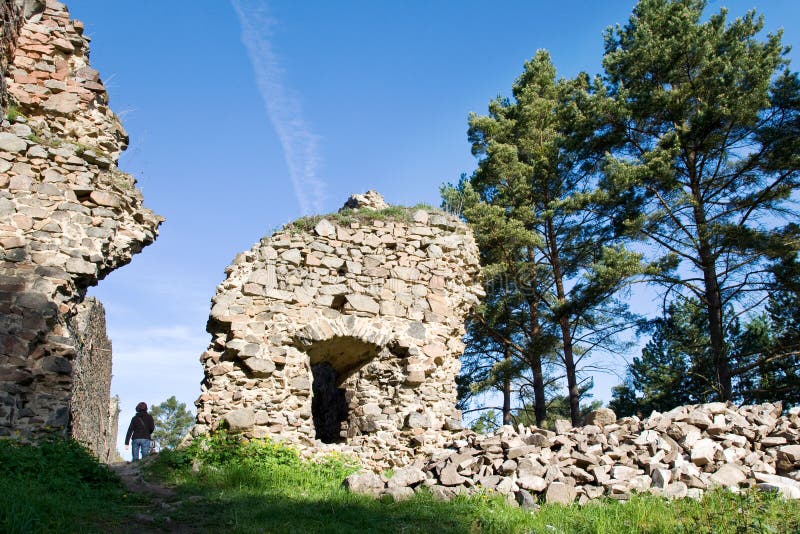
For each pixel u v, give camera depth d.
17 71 10.11
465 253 12.53
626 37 19.80
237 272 10.94
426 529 6.20
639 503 6.66
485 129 20.89
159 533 5.96
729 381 15.73
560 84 21.75
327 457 10.05
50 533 5.27
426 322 11.63
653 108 17.48
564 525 6.30
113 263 9.77
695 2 19.45
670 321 18.03
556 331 19.08
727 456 7.65
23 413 8.02
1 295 8.41
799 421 8.27
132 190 10.16
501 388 20.56
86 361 13.81
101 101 10.65
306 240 11.37
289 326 10.73
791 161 15.87
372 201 13.94
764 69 16.25
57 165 9.47
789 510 6.34
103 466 8.00
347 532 6.03
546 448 8.09
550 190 19.94
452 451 8.82
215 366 10.29
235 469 8.68
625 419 8.77
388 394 11.11
